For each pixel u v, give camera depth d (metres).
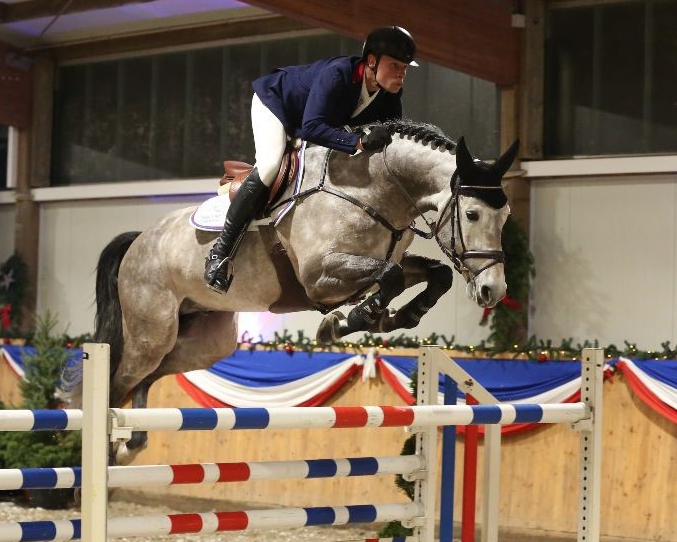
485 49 11.47
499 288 5.64
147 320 7.21
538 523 10.81
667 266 11.15
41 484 5.47
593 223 11.59
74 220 15.52
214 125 14.41
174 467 5.52
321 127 5.92
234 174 6.88
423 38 10.64
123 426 5.02
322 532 10.84
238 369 12.73
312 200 6.11
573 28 11.95
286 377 12.32
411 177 6.00
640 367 10.41
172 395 13.20
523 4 11.88
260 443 12.46
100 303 7.62
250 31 13.98
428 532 6.46
